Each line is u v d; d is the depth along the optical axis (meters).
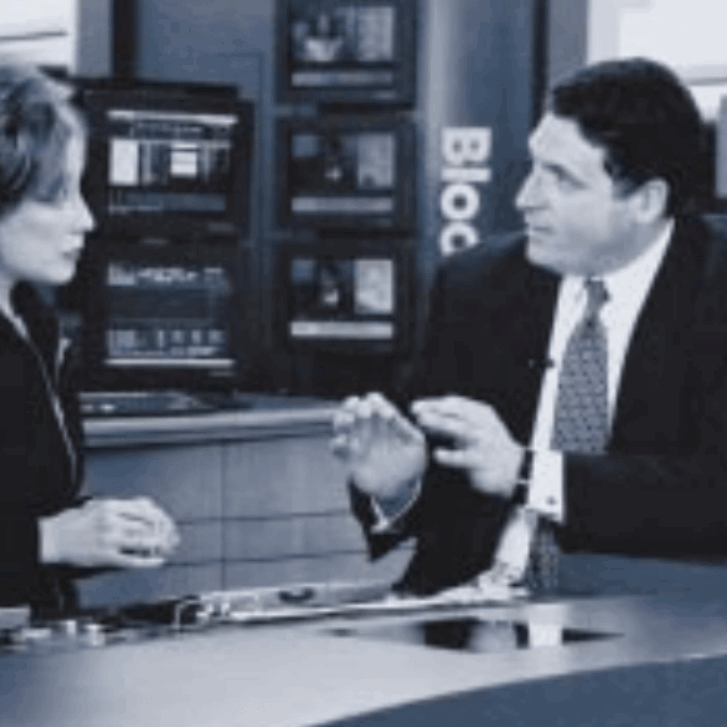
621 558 3.91
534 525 4.12
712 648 2.94
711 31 7.43
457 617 3.32
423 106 7.30
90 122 6.64
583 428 4.27
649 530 3.98
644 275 4.30
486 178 7.29
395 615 3.37
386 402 4.17
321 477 6.82
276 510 6.73
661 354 4.25
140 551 4.09
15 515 4.14
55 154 4.21
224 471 6.62
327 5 7.33
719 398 4.18
